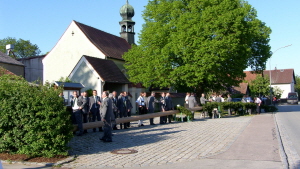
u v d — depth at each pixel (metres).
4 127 8.29
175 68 28.55
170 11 30.59
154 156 8.52
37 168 7.28
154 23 31.44
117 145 10.36
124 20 45.62
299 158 8.12
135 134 13.22
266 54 35.16
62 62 38.12
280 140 11.03
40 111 8.08
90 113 14.83
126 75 38.47
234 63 28.30
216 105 22.52
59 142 8.17
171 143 10.68
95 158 8.33
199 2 28.61
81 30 36.94
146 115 16.34
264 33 35.31
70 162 7.89
